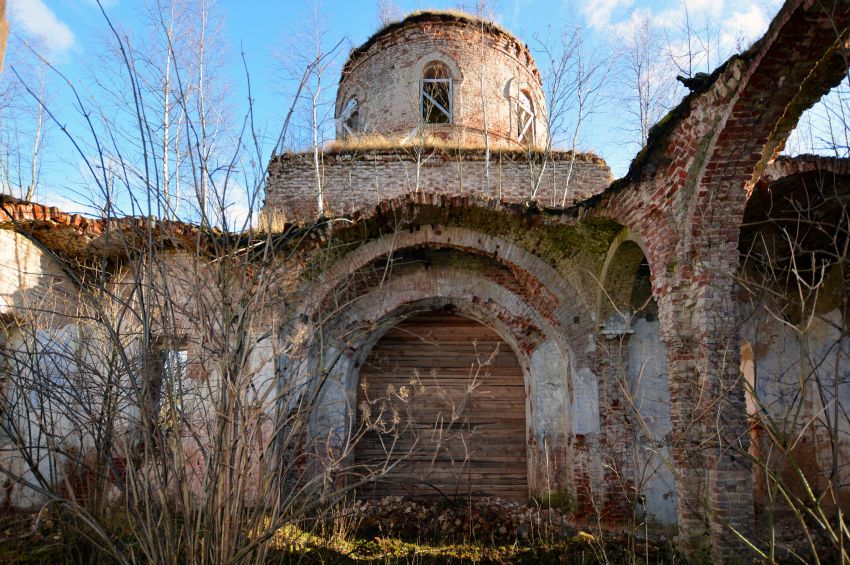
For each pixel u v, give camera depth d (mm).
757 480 9461
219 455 4121
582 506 8867
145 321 4262
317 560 6391
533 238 9492
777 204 8203
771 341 9758
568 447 9484
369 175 12969
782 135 6633
